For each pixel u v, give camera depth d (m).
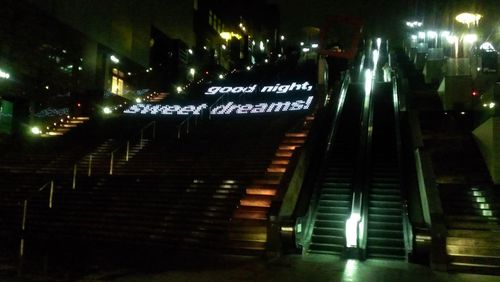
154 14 42.03
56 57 27.92
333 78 35.19
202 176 16.62
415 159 15.15
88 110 27.44
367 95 22.77
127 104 30.56
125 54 35.81
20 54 25.08
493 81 22.25
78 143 21.78
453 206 13.47
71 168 18.86
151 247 12.87
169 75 38.81
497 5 25.75
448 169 15.72
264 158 17.55
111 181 16.94
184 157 18.92
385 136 19.08
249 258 11.73
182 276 9.65
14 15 24.69
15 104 23.67
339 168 16.59
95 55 31.97
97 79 32.19
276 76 35.53
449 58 25.97
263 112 24.78
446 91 22.02
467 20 26.80
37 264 10.51
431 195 12.29
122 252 12.15
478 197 13.79
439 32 36.75
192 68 45.53
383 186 15.09
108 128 24.34
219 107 27.92
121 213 14.71
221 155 18.61
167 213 14.33
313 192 14.62
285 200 13.32
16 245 12.80
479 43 27.20
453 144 17.22
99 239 13.65
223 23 65.44
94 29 31.78
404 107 20.17
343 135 19.61
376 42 48.88
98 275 9.57
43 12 26.72
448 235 11.55
